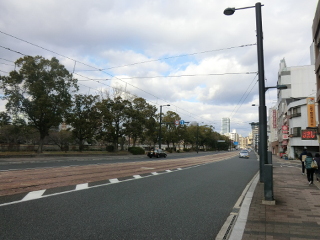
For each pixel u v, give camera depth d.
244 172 18.47
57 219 5.38
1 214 5.52
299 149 41.72
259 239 4.37
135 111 42.12
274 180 13.38
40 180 10.23
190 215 6.16
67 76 28.28
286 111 47.53
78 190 8.62
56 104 28.16
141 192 8.85
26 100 25.91
